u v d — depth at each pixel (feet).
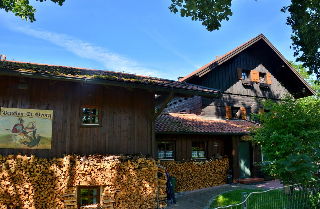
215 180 40.34
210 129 39.58
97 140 26.08
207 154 41.50
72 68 32.42
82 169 23.77
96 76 23.04
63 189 23.44
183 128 37.11
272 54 56.54
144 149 28.35
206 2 24.70
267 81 56.59
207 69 45.65
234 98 51.39
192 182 37.50
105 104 27.02
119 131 27.25
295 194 20.98
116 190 24.93
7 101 23.20
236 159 42.06
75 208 23.68
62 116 24.99
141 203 26.11
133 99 28.58
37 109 24.07
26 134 23.36
